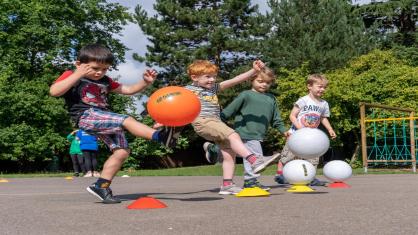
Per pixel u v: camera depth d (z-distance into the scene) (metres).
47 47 24.97
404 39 32.81
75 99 4.22
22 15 24.48
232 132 4.83
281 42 26.31
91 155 11.89
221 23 27.25
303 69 22.77
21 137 23.50
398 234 2.41
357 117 20.89
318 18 26.88
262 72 5.62
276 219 2.97
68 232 2.61
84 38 26.16
